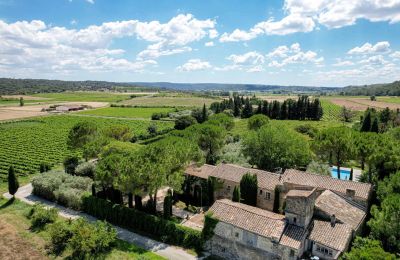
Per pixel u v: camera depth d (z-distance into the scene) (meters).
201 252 44.91
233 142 109.69
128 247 45.62
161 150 56.75
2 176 83.12
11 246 45.75
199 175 63.44
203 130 84.69
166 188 69.62
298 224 40.34
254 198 56.31
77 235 44.12
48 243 46.62
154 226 49.81
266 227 40.78
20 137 143.38
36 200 64.62
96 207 56.78
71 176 68.06
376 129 103.88
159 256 43.06
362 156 62.94
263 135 75.44
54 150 115.75
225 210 45.16
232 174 61.09
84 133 87.50
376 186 55.69
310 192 41.91
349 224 41.22
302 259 38.50
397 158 57.19
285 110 181.25
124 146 70.88
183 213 57.09
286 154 72.75
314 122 161.12
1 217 55.34
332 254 38.22
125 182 50.62
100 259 42.50
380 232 38.97
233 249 42.75
